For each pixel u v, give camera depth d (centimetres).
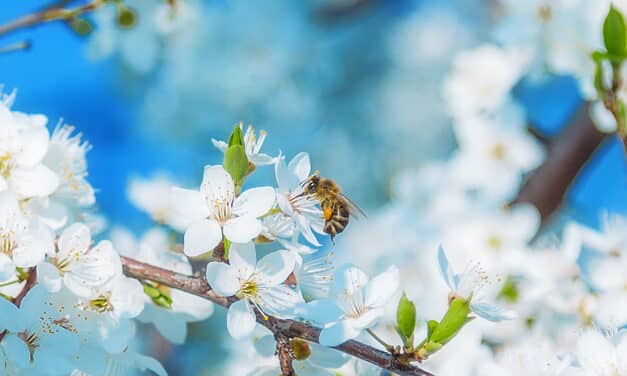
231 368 61
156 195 63
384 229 74
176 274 56
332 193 63
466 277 57
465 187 75
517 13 68
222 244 55
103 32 78
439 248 57
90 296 55
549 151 76
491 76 74
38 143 57
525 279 65
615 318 62
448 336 55
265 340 57
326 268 56
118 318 55
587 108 76
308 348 56
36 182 56
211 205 55
